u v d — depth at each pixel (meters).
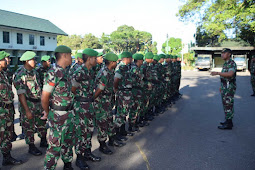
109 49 80.56
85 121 3.76
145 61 6.01
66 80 3.14
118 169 3.74
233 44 32.41
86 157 4.04
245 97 10.55
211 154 4.32
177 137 5.26
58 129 3.13
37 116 4.39
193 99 10.16
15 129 5.87
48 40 33.81
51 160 3.18
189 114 7.46
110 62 4.04
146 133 5.55
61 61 3.11
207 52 31.48
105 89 4.16
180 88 13.79
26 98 4.19
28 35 30.64
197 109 8.18
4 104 3.69
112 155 4.29
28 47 30.70
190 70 33.69
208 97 10.62
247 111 7.79
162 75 7.55
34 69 4.29
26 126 4.21
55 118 3.11
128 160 4.07
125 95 4.87
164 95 7.95
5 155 3.83
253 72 10.58
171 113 7.62
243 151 4.46
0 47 27.16
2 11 30.89
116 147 4.68
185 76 22.55
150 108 6.79
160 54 7.55
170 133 5.55
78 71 3.62
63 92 3.11
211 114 7.42
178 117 7.09
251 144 4.81
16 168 3.76
